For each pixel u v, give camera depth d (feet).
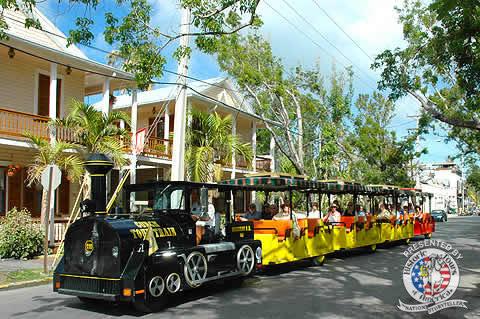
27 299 30.71
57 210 61.26
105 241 26.73
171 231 29.40
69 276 27.94
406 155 113.70
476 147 106.11
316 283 35.91
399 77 62.54
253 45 86.38
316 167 105.70
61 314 26.55
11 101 58.49
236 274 33.71
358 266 45.47
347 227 52.95
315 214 50.83
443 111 80.33
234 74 84.43
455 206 311.06
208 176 61.72
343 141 109.29
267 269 43.65
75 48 63.93
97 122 51.90
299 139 89.40
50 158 49.26
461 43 48.49
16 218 46.91
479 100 53.78
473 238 78.07
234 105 94.53
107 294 26.05
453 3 29.96
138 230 27.40
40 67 61.93
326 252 47.26
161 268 27.25
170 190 30.53
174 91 81.66
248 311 26.73
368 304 28.37
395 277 38.47
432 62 58.85
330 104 99.30
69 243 28.30
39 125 56.18
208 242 32.58
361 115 120.37
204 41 37.19
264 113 95.14
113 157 51.90
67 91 64.75
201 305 28.53
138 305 25.95
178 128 51.52
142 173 89.86
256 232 40.78
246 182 41.68
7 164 57.57
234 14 40.09
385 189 62.59
